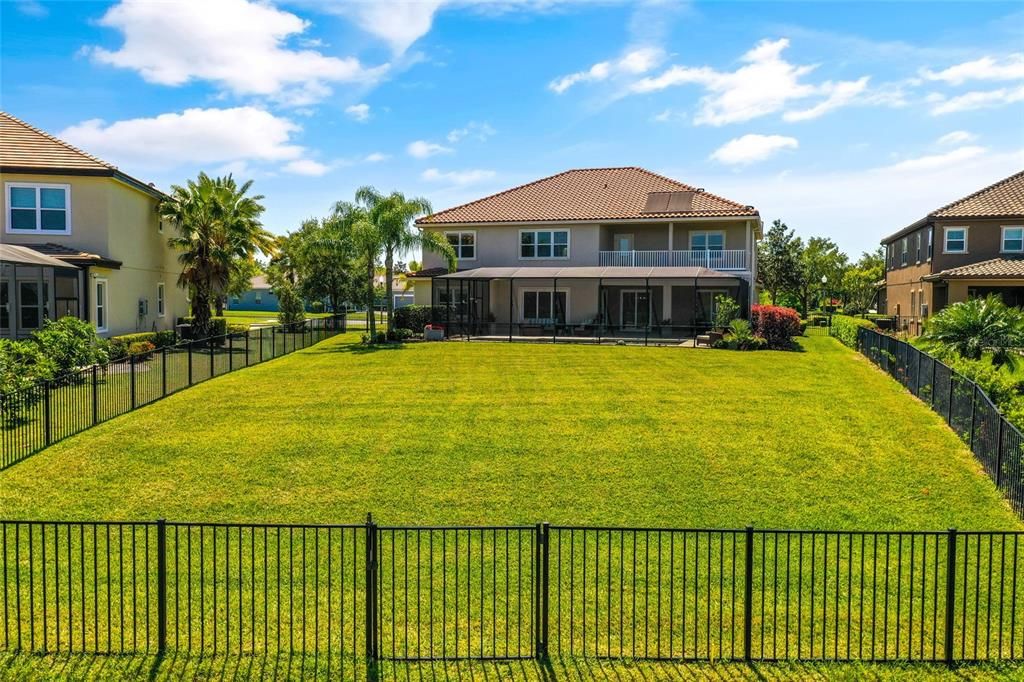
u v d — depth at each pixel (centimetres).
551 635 752
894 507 1074
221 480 1190
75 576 874
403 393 1869
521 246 3762
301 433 1458
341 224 3288
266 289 8231
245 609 802
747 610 689
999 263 3347
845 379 2048
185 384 2000
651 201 3744
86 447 1344
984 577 882
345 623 774
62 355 1927
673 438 1411
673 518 1046
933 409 1606
